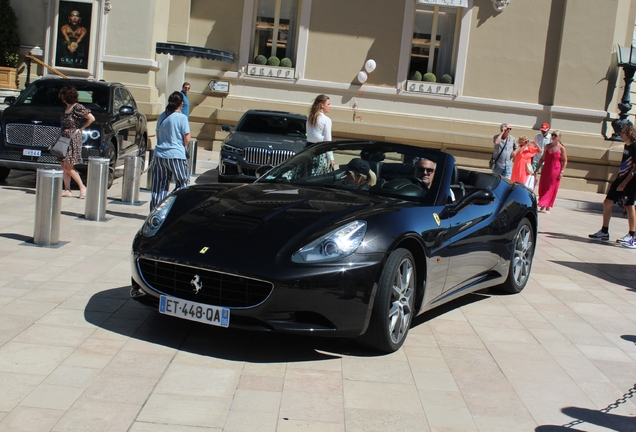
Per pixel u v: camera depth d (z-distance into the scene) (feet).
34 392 12.09
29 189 35.45
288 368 14.23
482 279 20.61
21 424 10.92
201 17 60.85
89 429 10.94
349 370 14.43
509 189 22.41
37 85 39.37
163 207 16.53
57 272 19.89
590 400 14.03
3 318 15.65
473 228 18.70
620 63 59.72
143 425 11.22
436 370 14.90
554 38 61.11
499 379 14.75
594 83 60.70
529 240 22.99
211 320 14.21
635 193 34.91
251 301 14.08
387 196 17.69
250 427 11.49
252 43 61.77
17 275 19.21
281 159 38.65
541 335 18.21
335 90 61.31
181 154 26.66
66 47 54.44
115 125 38.11
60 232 25.39
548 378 15.08
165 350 14.57
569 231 38.99
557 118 61.00
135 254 15.28
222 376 13.51
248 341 15.55
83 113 32.65
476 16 60.80
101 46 54.29
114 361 13.74
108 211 30.81
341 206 16.03
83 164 35.63
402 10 60.59
